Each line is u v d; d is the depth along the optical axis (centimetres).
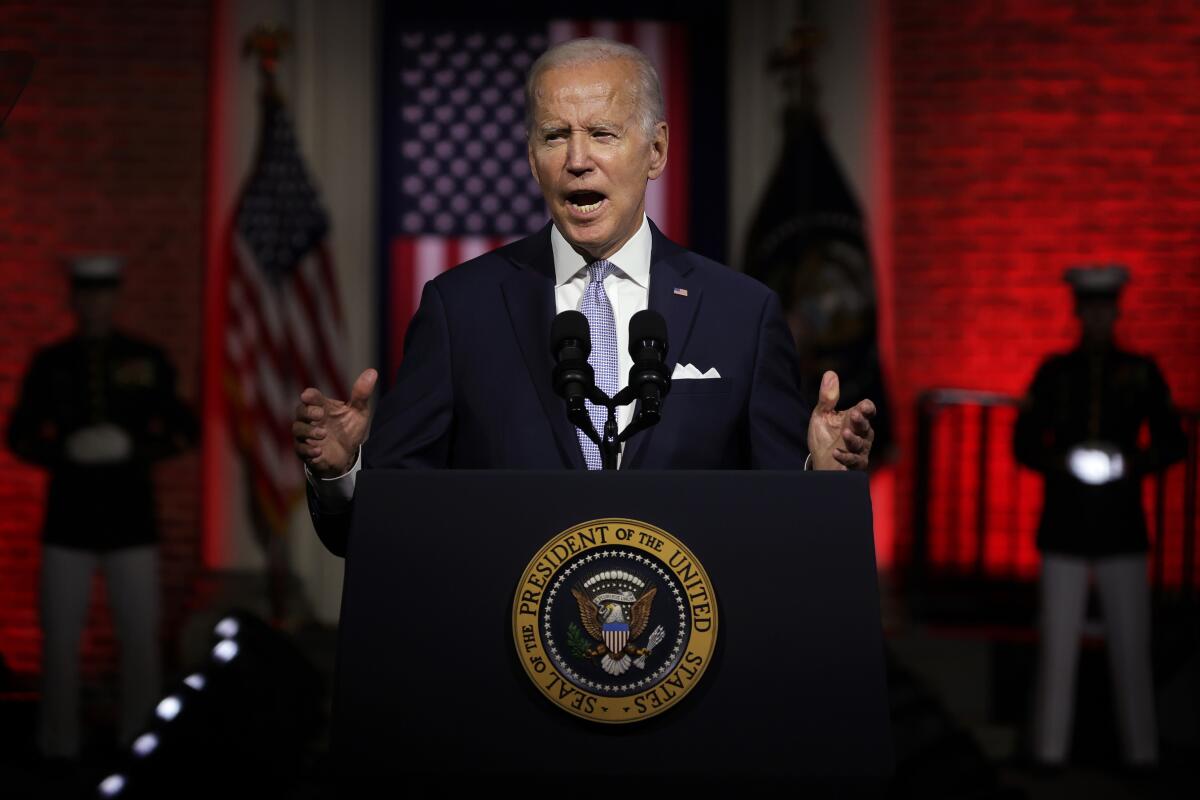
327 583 2127
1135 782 1623
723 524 484
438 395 629
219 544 2148
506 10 2277
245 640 950
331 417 569
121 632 1675
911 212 2234
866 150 2222
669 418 611
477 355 632
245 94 2194
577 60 614
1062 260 2233
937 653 1836
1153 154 2227
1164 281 2222
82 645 1656
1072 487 1622
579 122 605
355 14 2203
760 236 2203
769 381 635
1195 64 2223
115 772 861
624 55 620
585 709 464
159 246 2191
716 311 641
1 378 2184
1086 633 1809
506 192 2286
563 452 608
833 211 2203
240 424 2108
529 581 474
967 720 1802
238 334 2117
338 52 2202
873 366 2166
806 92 2211
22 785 1523
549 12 2275
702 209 2264
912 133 2231
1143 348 2227
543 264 653
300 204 2150
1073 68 2233
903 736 1623
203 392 2169
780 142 2222
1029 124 2233
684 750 462
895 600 2098
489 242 2280
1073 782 1622
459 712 463
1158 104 2228
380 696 463
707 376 622
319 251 2141
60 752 1617
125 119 2198
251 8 2194
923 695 1723
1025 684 1819
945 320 2239
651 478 488
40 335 2189
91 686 1755
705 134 2267
